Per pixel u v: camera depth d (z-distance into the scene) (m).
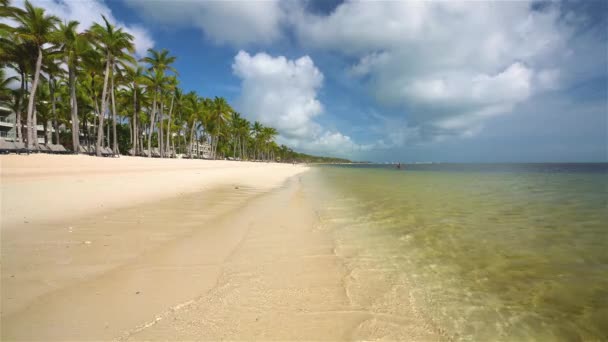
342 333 2.80
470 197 13.41
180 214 7.84
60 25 26.77
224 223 7.16
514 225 7.56
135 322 2.79
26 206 7.43
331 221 7.94
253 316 3.02
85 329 2.64
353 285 3.89
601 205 10.76
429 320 3.10
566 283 4.04
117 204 8.62
